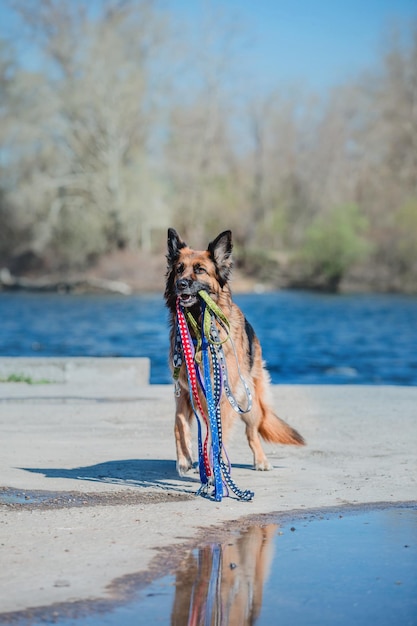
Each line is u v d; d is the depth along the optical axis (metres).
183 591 5.30
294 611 5.01
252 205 83.62
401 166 83.88
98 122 73.19
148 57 74.62
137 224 74.69
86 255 75.81
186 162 80.69
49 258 75.62
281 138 86.88
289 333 41.56
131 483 8.17
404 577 5.56
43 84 71.12
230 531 6.59
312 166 85.62
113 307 58.03
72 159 74.00
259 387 8.84
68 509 7.21
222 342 7.93
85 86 71.38
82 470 8.70
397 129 83.69
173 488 8.00
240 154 86.19
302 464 9.09
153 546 6.20
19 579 5.48
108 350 33.44
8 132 71.25
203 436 10.29
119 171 73.50
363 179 84.00
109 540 6.34
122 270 73.81
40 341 37.25
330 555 6.00
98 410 12.75
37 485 8.04
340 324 46.19
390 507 7.30
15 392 14.77
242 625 4.82
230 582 5.46
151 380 22.97
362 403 13.53
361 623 4.85
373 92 85.12
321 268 75.00
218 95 81.62
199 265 8.06
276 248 84.44
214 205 80.81
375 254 74.69
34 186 70.81
